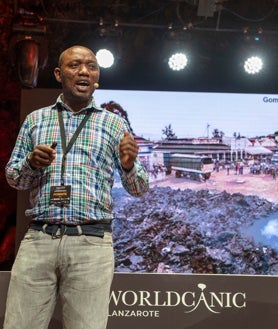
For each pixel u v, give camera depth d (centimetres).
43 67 480
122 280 297
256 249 478
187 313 296
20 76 464
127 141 204
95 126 216
